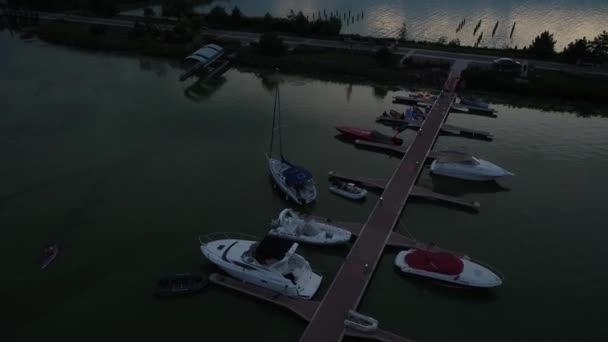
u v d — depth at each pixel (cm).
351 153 4806
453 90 6300
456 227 3700
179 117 5634
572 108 6012
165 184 4188
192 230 3591
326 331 2633
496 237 3588
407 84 6706
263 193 4078
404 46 7900
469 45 8394
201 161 4581
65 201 3916
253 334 2738
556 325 2833
